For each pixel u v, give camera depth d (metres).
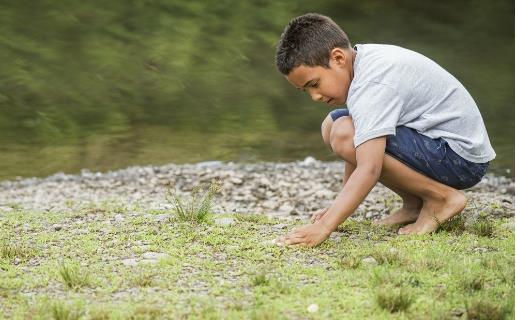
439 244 5.04
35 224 5.78
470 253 4.90
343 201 4.99
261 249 4.96
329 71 5.17
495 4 19.50
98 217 5.97
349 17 18.52
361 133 5.01
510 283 4.34
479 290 4.25
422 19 18.36
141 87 12.95
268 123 11.11
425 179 5.29
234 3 18.73
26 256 4.90
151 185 8.23
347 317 3.92
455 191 5.34
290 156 9.66
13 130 10.73
